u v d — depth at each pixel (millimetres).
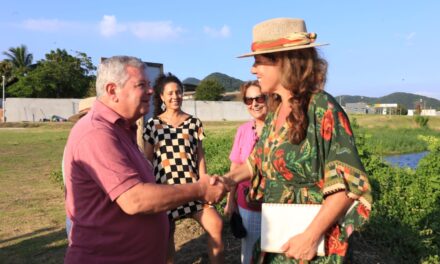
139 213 2527
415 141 30516
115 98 2729
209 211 4180
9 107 54938
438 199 6977
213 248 4168
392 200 6621
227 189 2842
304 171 2477
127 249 2686
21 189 10109
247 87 4164
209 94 71812
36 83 67688
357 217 2365
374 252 5328
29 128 39875
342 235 2416
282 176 2574
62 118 55000
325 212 2352
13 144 23125
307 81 2475
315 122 2449
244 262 3973
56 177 11172
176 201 2613
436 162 7547
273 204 2510
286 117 2553
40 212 7844
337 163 2359
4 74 73500
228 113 60312
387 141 29156
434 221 6230
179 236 6047
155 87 4512
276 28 2547
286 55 2504
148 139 4395
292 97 2492
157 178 4328
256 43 2592
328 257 2418
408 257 5391
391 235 5609
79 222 2672
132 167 2582
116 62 2740
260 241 2689
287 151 2523
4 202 8680
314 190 2492
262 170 2746
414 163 21156
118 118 2713
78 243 2686
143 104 2791
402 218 6223
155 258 2852
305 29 2609
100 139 2561
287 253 2422
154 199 2527
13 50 77125
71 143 2648
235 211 4027
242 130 4293
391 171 8023
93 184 2602
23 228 6859
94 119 2668
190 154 4391
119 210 2627
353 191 2318
